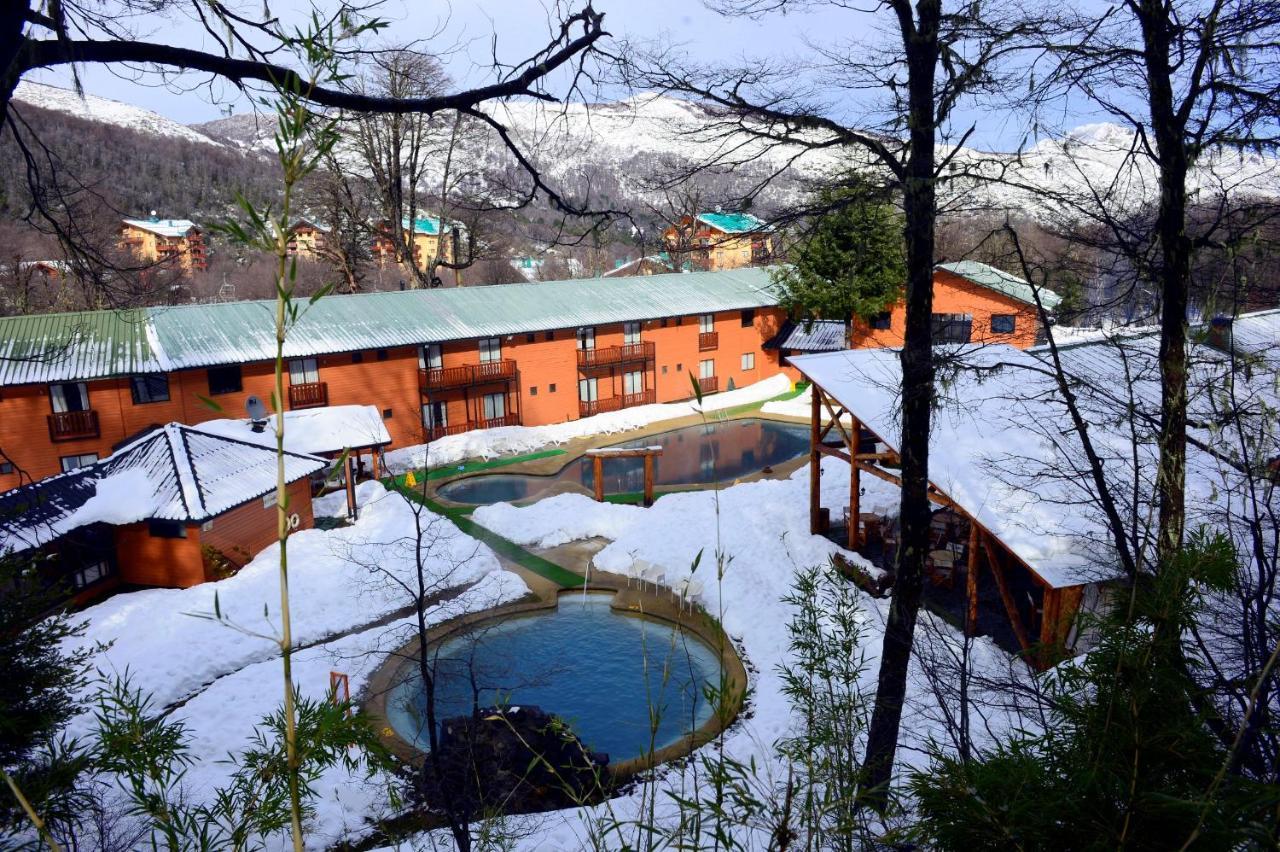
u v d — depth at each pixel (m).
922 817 2.88
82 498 20.53
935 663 7.11
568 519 25.50
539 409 38.19
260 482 22.84
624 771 12.31
